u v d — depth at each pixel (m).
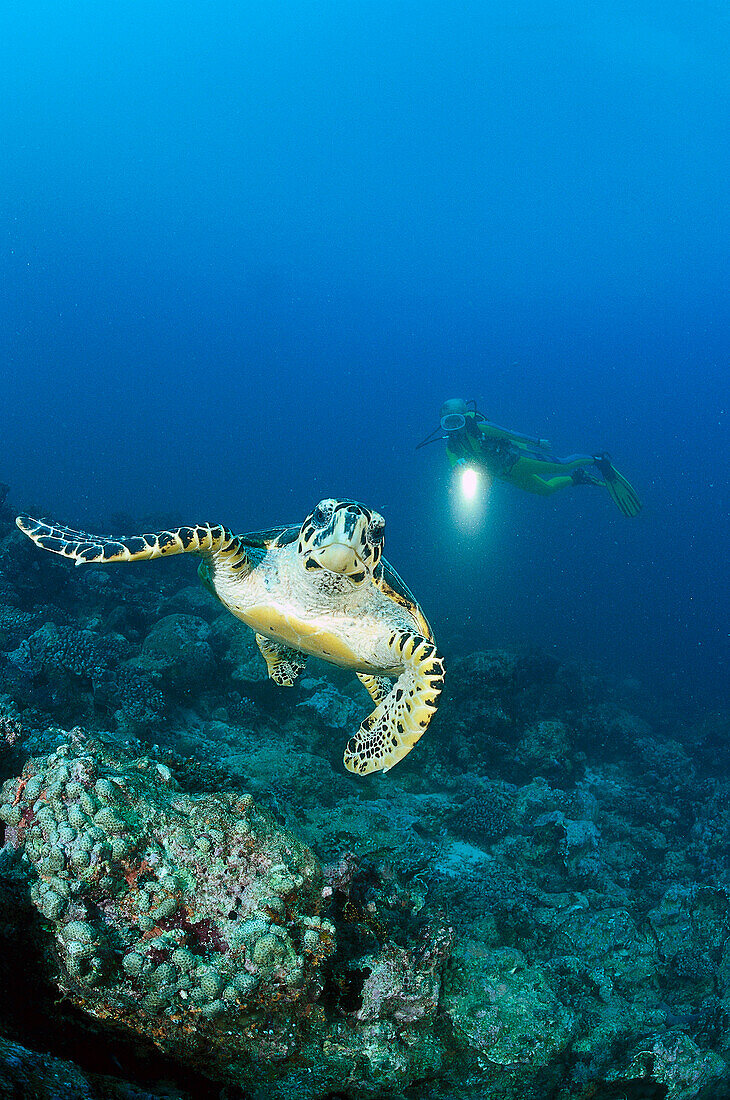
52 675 7.60
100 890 2.66
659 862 10.09
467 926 6.09
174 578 13.95
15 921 2.64
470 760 10.72
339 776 8.52
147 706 8.05
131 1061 2.81
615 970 6.30
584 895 8.35
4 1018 2.47
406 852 7.12
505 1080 3.75
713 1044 5.77
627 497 18.39
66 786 2.84
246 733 8.93
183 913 2.75
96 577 11.78
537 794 9.94
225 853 2.88
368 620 4.10
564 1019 3.92
